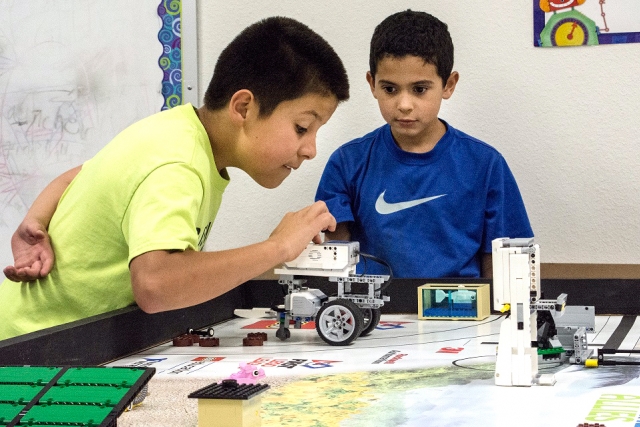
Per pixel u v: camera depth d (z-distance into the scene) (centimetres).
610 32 221
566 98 226
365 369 102
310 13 237
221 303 147
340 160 210
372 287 127
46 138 249
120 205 118
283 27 124
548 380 92
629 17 220
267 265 117
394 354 112
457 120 233
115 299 124
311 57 122
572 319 112
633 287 142
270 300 157
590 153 226
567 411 80
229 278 111
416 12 195
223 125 126
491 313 151
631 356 107
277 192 241
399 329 134
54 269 127
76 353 104
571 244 229
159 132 119
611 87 223
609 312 143
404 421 77
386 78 188
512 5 226
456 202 200
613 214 226
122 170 118
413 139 204
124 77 245
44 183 250
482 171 201
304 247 125
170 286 105
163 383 96
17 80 248
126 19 243
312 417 79
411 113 188
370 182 206
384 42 187
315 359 110
